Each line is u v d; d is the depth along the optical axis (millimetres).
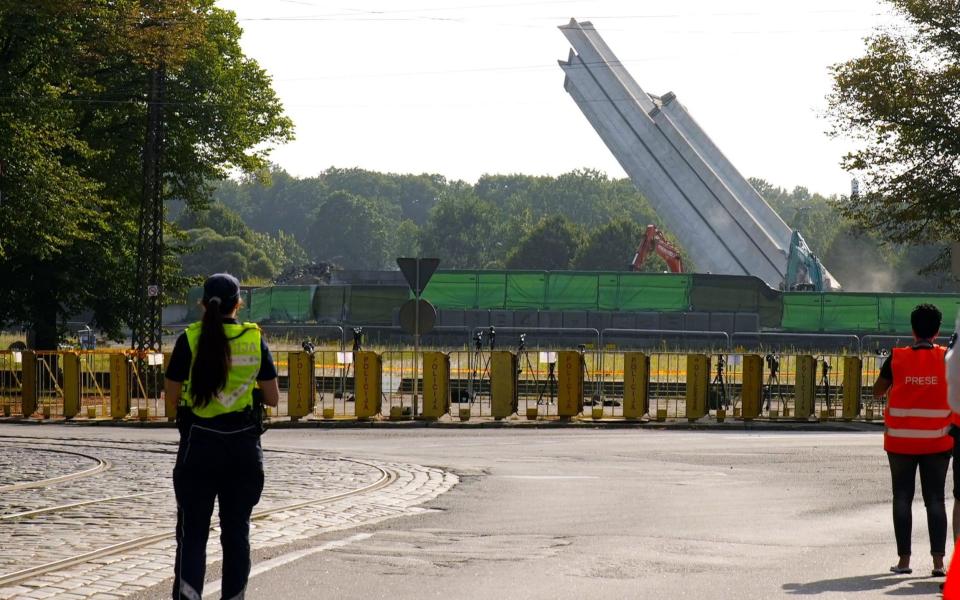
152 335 64188
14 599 13312
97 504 22078
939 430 15438
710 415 52688
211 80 79875
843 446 37594
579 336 112875
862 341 112500
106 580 14492
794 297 119812
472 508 22094
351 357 49406
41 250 66188
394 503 22625
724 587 14188
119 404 49250
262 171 90312
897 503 15492
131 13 64750
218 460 11766
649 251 161375
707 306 119750
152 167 65000
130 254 77875
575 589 14055
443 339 115375
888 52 60906
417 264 47188
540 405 56594
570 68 128875
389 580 14641
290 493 23750
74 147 67375
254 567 15469
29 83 64688
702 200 128125
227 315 12141
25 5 61250
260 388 12070
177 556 11859
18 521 19766
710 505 22719
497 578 14781
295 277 188750
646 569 15438
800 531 19141
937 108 59375
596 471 29562
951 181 60625
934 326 15945
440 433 43656
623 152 131000
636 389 49031
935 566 15195
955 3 58812
